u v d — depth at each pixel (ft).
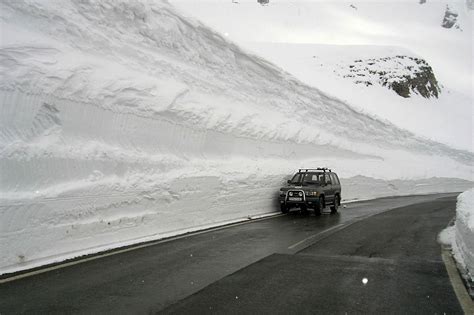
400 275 21.15
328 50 184.85
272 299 17.07
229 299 17.01
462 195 38.52
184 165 40.93
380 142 114.32
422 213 51.19
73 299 16.65
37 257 23.43
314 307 16.17
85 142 31.60
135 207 32.12
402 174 102.58
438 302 16.97
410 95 167.32
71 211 26.13
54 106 29.48
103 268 21.75
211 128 49.14
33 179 25.57
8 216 21.97
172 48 52.42
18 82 27.17
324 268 22.50
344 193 77.51
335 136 95.04
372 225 40.27
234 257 25.14
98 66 36.70
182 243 29.66
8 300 16.39
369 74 167.22
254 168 53.16
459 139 151.43
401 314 15.57
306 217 47.65
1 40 28.53
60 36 35.91
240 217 46.93
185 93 47.55
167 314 15.20
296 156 73.00
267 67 74.18
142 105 38.68
